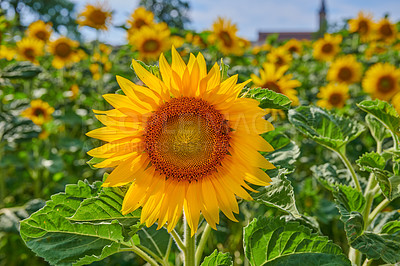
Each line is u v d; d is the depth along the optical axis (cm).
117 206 63
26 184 194
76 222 62
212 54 202
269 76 154
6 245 136
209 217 61
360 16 278
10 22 226
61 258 67
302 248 68
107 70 224
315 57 277
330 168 101
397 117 69
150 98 58
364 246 67
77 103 228
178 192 62
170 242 79
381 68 190
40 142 193
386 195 70
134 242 74
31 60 214
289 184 63
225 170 62
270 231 69
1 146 162
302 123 89
